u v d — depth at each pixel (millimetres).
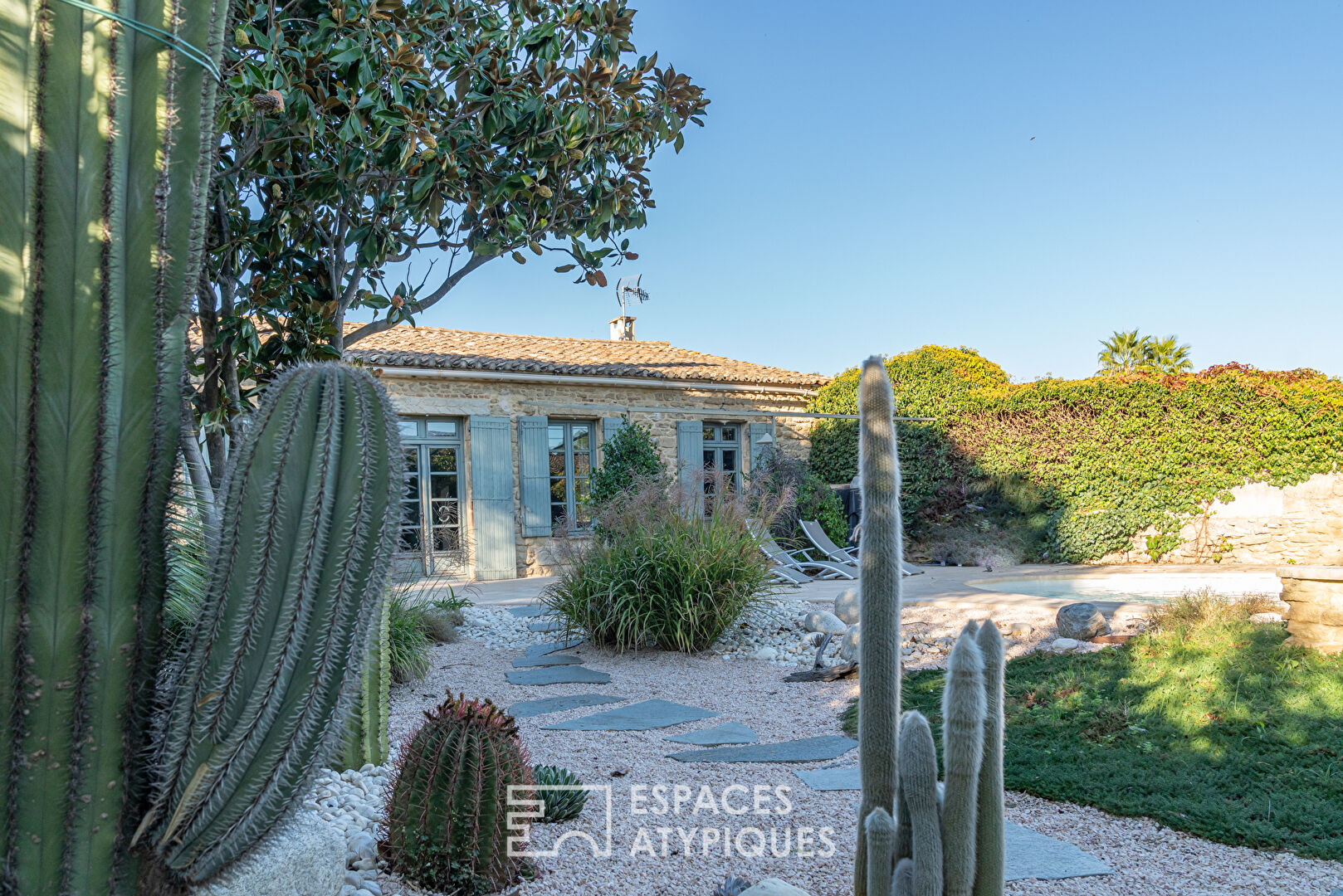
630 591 6617
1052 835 3010
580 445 13430
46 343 1249
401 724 4543
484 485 12180
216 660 1324
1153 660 5379
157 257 1373
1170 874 2666
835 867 2801
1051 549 12945
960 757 1484
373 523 1433
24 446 1236
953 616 7480
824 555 12484
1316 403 11727
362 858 2707
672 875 2725
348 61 3719
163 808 1359
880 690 1605
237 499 1361
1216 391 12242
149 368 1363
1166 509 12570
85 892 1304
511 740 2689
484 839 2545
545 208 4848
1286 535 11961
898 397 14477
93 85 1291
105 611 1319
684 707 5008
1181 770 3547
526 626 7797
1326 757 3594
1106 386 12641
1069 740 4027
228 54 3312
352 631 1425
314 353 4137
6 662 1240
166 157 1376
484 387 12336
